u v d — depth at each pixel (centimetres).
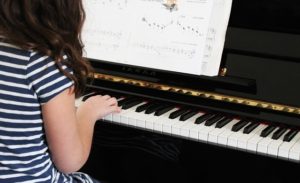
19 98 107
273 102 153
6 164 113
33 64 106
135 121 151
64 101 111
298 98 151
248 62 162
